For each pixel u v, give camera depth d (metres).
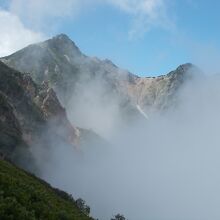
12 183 30.02
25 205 26.86
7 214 22.66
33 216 24.23
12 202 23.78
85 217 41.12
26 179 51.06
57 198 47.56
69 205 45.22
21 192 28.84
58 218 28.45
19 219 22.81
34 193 31.34
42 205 28.45
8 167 54.62
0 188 27.56
